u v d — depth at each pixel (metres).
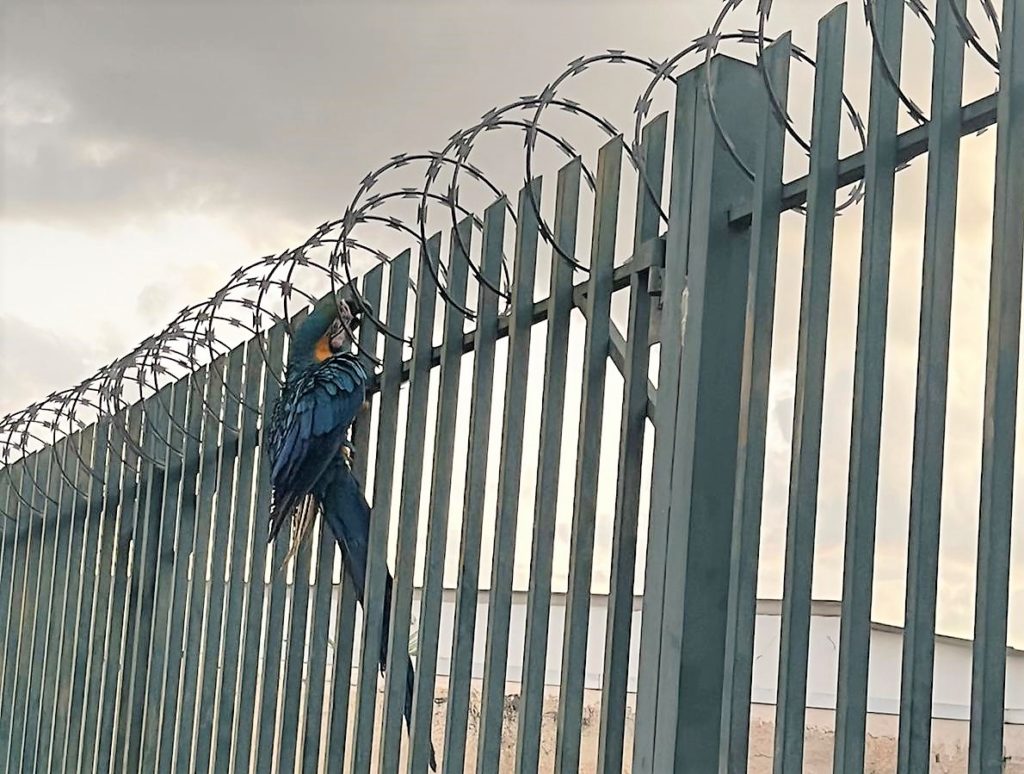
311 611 4.18
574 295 3.16
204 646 4.90
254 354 4.74
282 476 3.98
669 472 2.71
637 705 2.72
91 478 6.29
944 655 3.08
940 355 2.13
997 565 1.98
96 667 6.02
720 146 2.71
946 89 2.19
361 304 3.79
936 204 2.17
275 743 4.50
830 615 3.57
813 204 2.43
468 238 3.58
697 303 2.68
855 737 2.20
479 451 3.38
